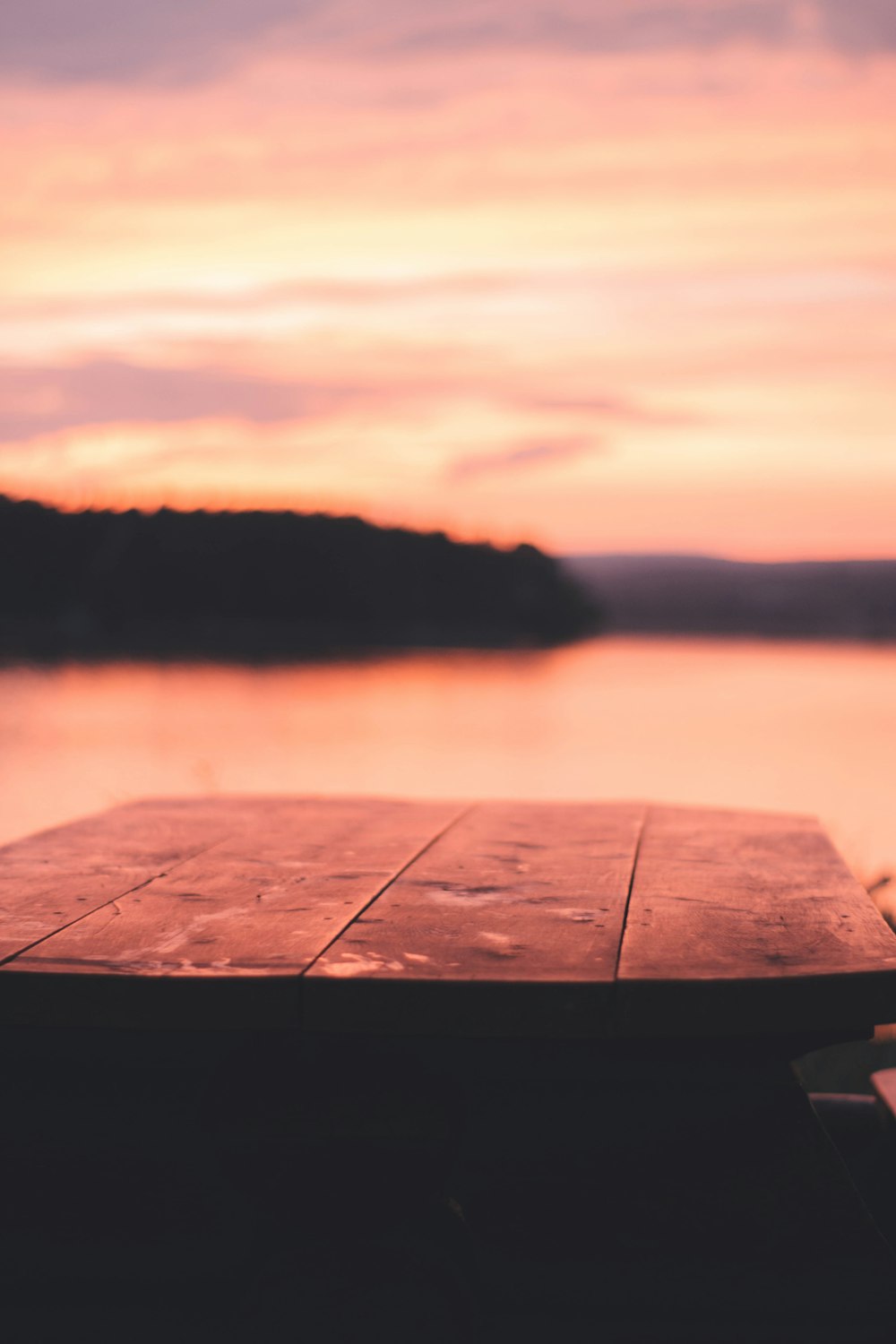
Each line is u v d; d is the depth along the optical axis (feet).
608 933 4.88
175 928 4.92
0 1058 4.97
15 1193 4.95
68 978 4.35
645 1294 4.71
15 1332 4.91
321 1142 4.64
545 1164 4.79
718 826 7.54
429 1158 4.59
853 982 4.33
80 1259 4.91
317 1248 4.57
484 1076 4.84
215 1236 4.87
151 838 7.07
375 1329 4.54
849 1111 7.35
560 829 7.40
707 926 5.00
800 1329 4.63
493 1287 4.77
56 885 5.75
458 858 6.41
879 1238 4.62
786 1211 4.67
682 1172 4.74
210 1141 4.74
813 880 5.91
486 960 4.49
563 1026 4.25
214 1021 4.31
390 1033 4.28
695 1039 4.75
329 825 7.55
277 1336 4.54
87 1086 4.94
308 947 4.65
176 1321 4.87
